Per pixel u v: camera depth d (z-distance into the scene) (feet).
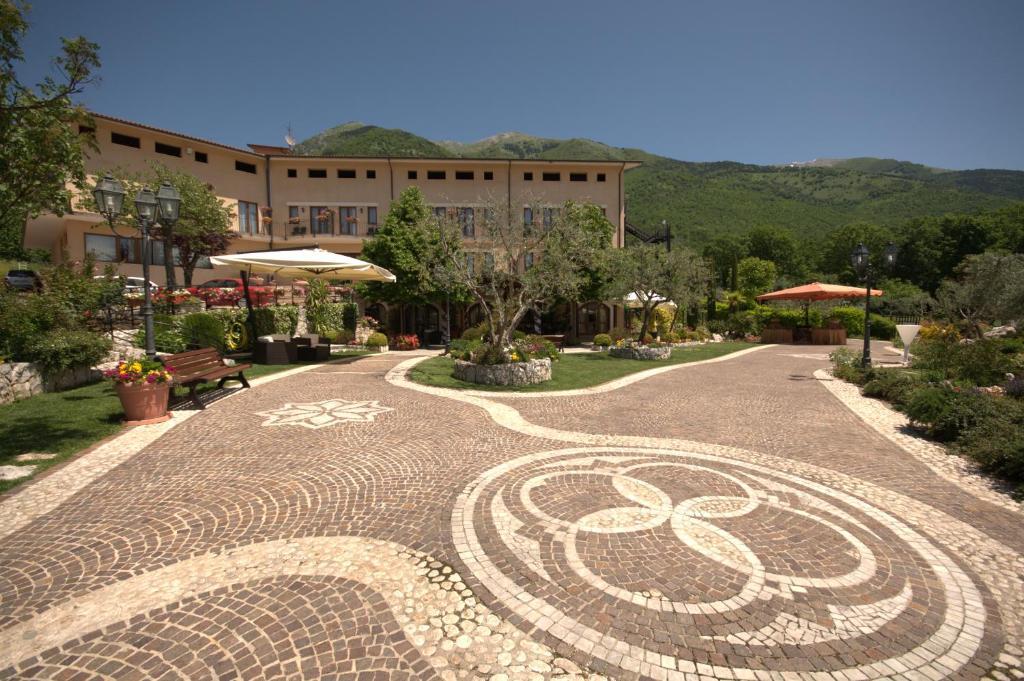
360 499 14.47
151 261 78.43
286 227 94.07
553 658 8.16
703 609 9.48
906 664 8.17
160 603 9.36
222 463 17.44
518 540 12.10
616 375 42.60
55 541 11.73
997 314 54.60
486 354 38.40
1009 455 17.02
